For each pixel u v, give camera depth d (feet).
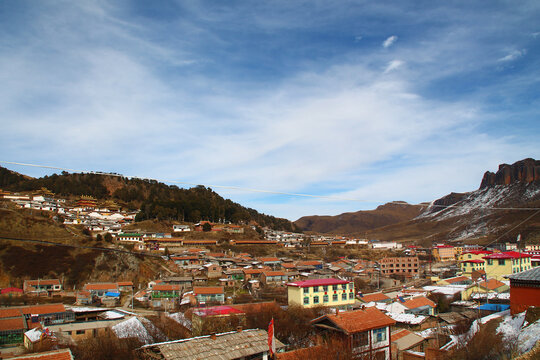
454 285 288.71
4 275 328.08
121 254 390.83
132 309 264.52
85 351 126.11
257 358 87.10
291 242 611.88
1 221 391.65
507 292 224.12
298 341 140.77
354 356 94.53
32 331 170.81
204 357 80.02
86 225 488.44
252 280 353.92
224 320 165.58
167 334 153.79
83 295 287.89
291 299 217.56
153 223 587.27
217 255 452.35
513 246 444.55
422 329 169.27
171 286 299.17
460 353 95.30
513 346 84.64
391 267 427.33
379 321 111.34
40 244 375.45
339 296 222.89
